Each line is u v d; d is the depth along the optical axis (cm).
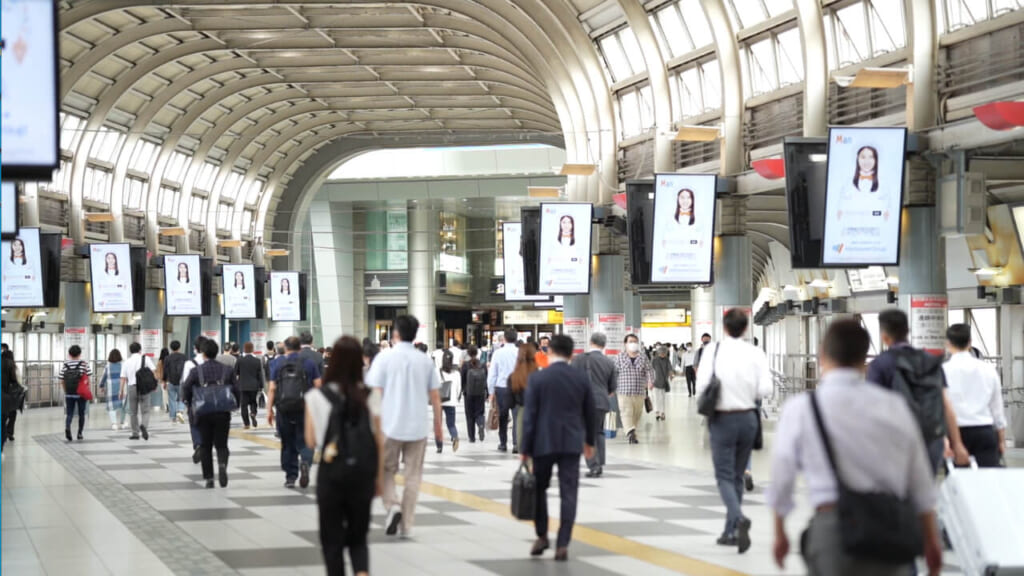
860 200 2108
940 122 2225
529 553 1097
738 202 3038
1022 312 2572
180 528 1289
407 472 1216
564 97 3891
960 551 887
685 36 3309
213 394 1692
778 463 538
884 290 3597
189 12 4391
